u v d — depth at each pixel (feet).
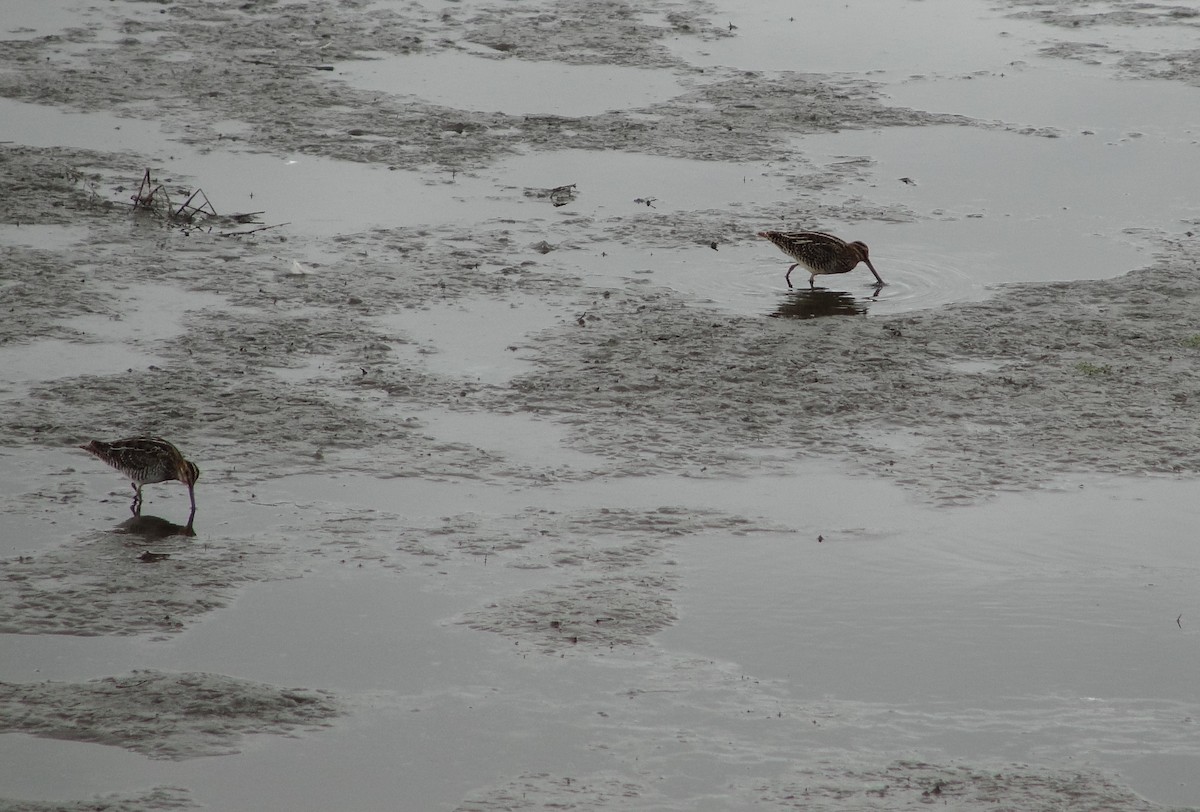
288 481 135.54
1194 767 96.07
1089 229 210.79
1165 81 286.87
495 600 115.96
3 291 179.52
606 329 173.99
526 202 220.64
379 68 290.97
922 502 134.00
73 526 125.39
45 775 92.07
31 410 147.33
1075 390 158.40
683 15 338.34
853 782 94.02
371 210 215.92
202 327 171.53
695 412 152.76
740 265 196.85
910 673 107.45
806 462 142.31
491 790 92.58
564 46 309.22
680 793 92.73
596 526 128.57
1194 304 182.60
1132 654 110.01
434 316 177.88
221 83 277.03
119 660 105.91
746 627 113.29
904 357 166.71
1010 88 282.97
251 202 217.77
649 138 251.39
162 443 127.85
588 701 102.99
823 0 355.36
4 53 290.76
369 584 117.70
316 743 97.09
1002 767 95.96
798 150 247.29
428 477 137.28
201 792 91.25
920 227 211.61
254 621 111.86
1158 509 133.08
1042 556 124.47
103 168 229.86
